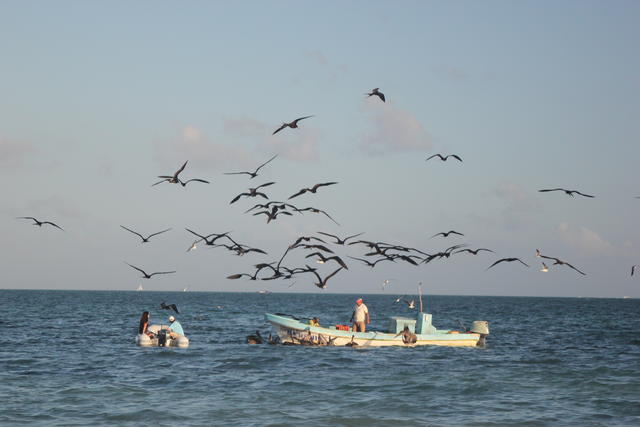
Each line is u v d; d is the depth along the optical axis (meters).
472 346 50.56
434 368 38.78
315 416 26.25
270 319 50.31
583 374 37.03
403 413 26.97
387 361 41.53
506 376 36.00
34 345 50.00
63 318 91.44
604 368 39.59
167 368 37.84
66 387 31.31
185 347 48.47
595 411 27.59
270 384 32.94
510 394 31.09
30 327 70.56
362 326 49.06
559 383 34.03
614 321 106.56
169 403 28.16
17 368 37.16
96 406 27.39
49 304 163.75
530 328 82.88
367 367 38.91
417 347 48.50
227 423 24.98
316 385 32.78
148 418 25.50
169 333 49.44
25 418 25.20
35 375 34.72
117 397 29.23
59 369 37.00
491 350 49.47
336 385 32.81
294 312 134.12
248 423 25.00
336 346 48.09
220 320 89.75
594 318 118.94
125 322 83.38
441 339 49.56
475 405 28.61
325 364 39.94
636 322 103.38
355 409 27.55
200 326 75.12
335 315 122.12
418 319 50.56
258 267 29.19
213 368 38.12
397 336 48.47
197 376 35.16
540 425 25.19
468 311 160.38
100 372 36.00
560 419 26.17
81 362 39.97
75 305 159.38
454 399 29.81
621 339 63.94
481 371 37.75
